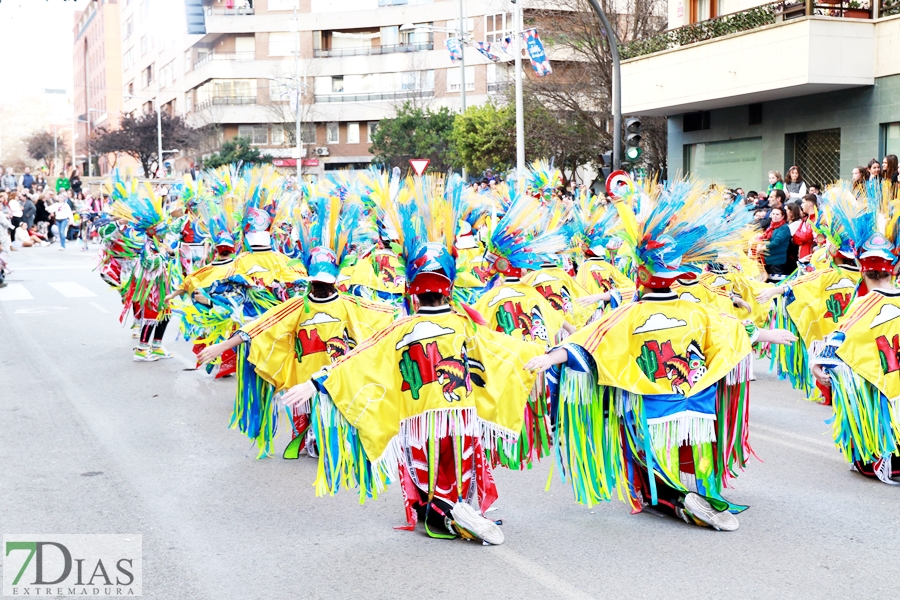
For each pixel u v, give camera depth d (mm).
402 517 5719
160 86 75000
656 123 30391
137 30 81312
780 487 6164
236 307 8508
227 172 10203
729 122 22844
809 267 9805
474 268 8594
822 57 18703
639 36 32125
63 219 31625
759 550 5008
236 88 62094
